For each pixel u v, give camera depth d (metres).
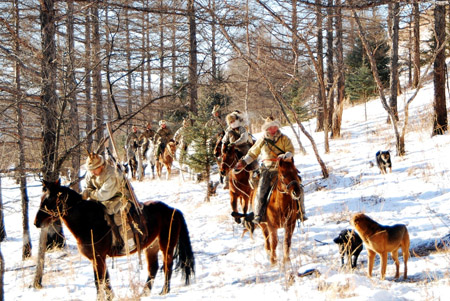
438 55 16.44
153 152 22.69
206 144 15.18
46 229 8.38
